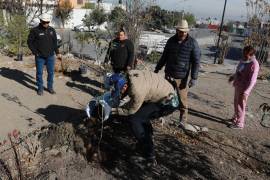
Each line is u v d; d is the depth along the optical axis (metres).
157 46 12.97
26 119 6.52
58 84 8.77
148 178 5.02
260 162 5.75
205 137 6.38
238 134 6.78
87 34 12.63
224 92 9.95
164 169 5.22
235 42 30.78
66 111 7.05
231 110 8.17
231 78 7.13
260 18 13.25
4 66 10.36
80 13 47.16
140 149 5.58
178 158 5.49
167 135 6.20
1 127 6.09
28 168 5.04
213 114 7.75
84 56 14.07
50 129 5.91
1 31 12.87
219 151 5.90
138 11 11.39
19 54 11.56
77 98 7.88
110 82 5.22
